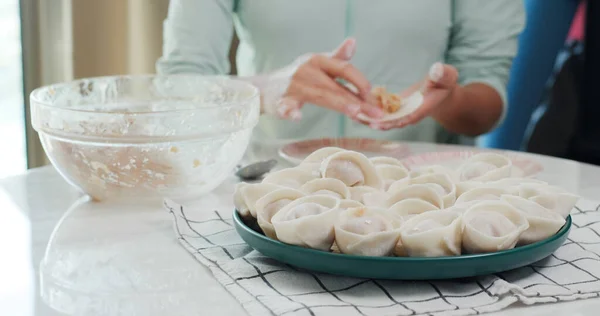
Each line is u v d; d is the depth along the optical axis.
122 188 0.94
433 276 0.64
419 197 0.74
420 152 1.25
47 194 1.03
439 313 0.60
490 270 0.65
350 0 1.72
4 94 2.28
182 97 1.14
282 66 1.75
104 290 0.68
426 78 1.55
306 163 0.83
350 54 1.51
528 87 2.19
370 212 0.69
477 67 1.79
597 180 1.09
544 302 0.64
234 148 0.96
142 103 1.14
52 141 0.92
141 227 0.88
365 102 1.50
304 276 0.68
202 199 0.99
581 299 0.65
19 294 0.67
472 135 1.75
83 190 0.97
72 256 0.77
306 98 1.51
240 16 1.77
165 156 0.91
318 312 0.60
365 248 0.65
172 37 1.71
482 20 1.79
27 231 0.86
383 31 1.73
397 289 0.65
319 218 0.66
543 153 2.10
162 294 0.67
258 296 0.63
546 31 2.14
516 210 0.69
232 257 0.75
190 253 0.78
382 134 1.76
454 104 1.64
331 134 1.76
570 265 0.72
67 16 2.01
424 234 0.64
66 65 2.04
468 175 0.90
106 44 2.05
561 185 1.06
